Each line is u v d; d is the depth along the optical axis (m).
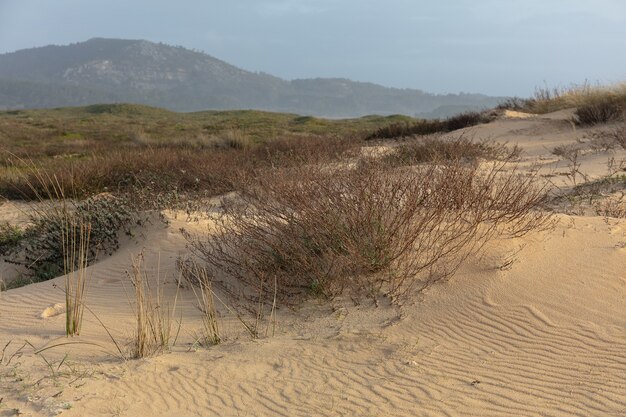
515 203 6.85
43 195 14.05
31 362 4.88
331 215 6.20
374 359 4.70
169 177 14.09
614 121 19.25
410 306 5.52
